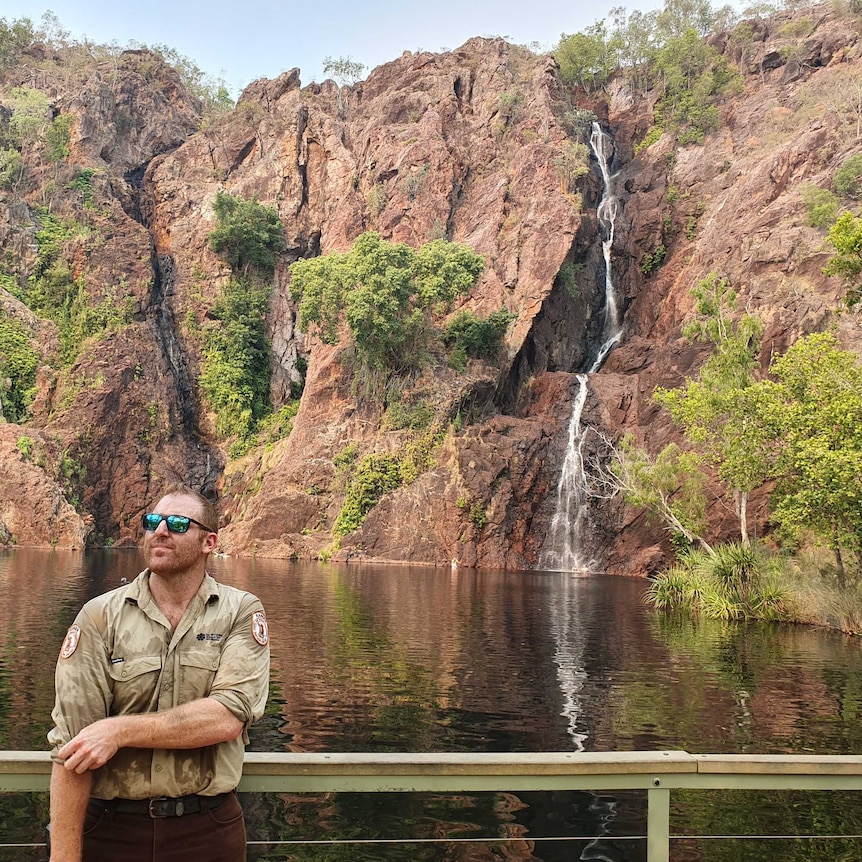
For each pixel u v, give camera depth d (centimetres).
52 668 1278
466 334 5262
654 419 4828
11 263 6234
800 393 2366
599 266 6197
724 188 5862
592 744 947
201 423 6394
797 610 2266
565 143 6262
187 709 289
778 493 2562
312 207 7069
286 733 972
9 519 4919
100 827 297
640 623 2133
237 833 310
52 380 5734
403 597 2642
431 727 1011
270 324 6794
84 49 8688
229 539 5281
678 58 6794
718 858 639
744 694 1238
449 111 6806
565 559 4750
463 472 4778
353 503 4922
